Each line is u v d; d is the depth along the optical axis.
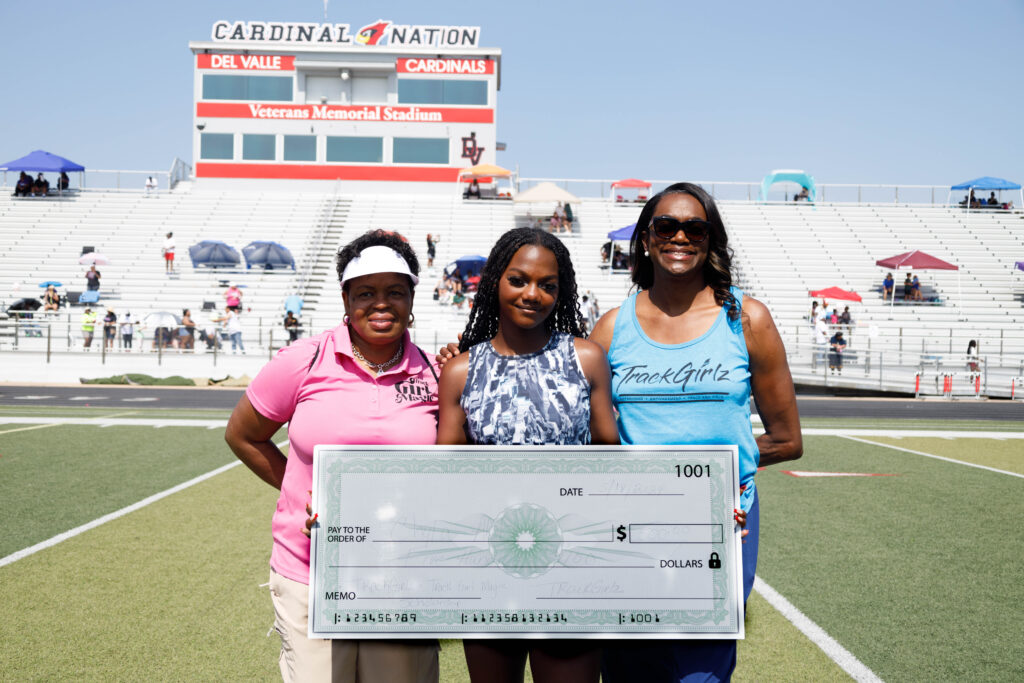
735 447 2.30
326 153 33.09
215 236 29.41
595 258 29.03
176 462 8.16
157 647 3.44
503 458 2.27
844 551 5.11
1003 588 4.35
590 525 2.30
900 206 33.31
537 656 2.34
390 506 2.28
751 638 3.64
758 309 2.40
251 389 2.38
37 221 29.52
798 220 32.16
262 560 4.75
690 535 2.30
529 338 2.29
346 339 2.33
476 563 2.29
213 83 32.84
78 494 6.53
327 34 33.53
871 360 22.41
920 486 7.42
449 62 33.03
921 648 3.51
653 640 2.37
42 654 3.35
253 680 3.12
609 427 2.31
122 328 20.67
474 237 30.39
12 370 18.80
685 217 2.33
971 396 18.73
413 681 2.33
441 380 2.30
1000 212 32.81
